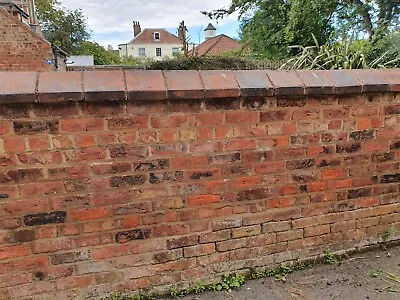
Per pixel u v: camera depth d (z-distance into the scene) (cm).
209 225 188
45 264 167
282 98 183
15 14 1249
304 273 204
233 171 184
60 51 1420
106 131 160
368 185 212
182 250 186
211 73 176
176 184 177
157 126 167
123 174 167
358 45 370
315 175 200
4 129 148
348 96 193
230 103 175
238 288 192
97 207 167
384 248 224
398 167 215
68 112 154
